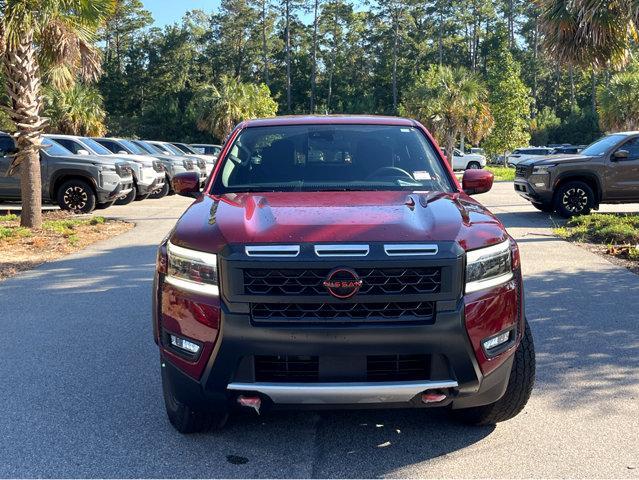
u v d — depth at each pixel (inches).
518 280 147.6
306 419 168.4
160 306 145.9
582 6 461.4
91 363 210.1
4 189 629.6
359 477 138.6
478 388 137.2
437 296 132.1
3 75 490.3
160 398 181.8
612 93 1596.9
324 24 3897.6
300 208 154.0
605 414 169.6
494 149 2219.5
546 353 218.1
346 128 203.5
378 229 137.9
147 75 3671.3
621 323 252.1
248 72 3954.2
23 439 156.3
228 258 132.3
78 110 1610.5
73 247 436.5
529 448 151.1
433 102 1665.8
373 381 133.3
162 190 821.2
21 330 246.5
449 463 144.3
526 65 3892.7
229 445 153.4
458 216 148.6
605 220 506.9
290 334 130.3
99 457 147.3
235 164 190.9
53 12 468.4
